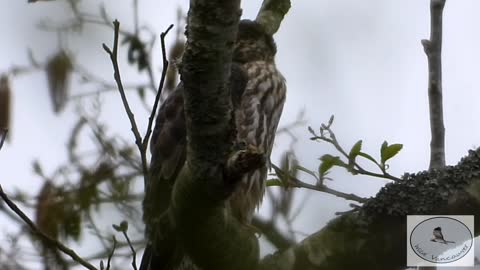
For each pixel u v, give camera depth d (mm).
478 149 7660
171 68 11750
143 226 10562
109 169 11391
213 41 5953
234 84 10406
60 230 10594
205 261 6758
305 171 9281
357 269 7375
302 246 7367
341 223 7371
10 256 10516
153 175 10016
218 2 5855
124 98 8836
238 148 6418
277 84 11125
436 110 8773
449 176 7547
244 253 6777
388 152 9258
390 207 7387
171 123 10156
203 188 6379
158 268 7988
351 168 9227
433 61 8891
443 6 9008
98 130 11859
